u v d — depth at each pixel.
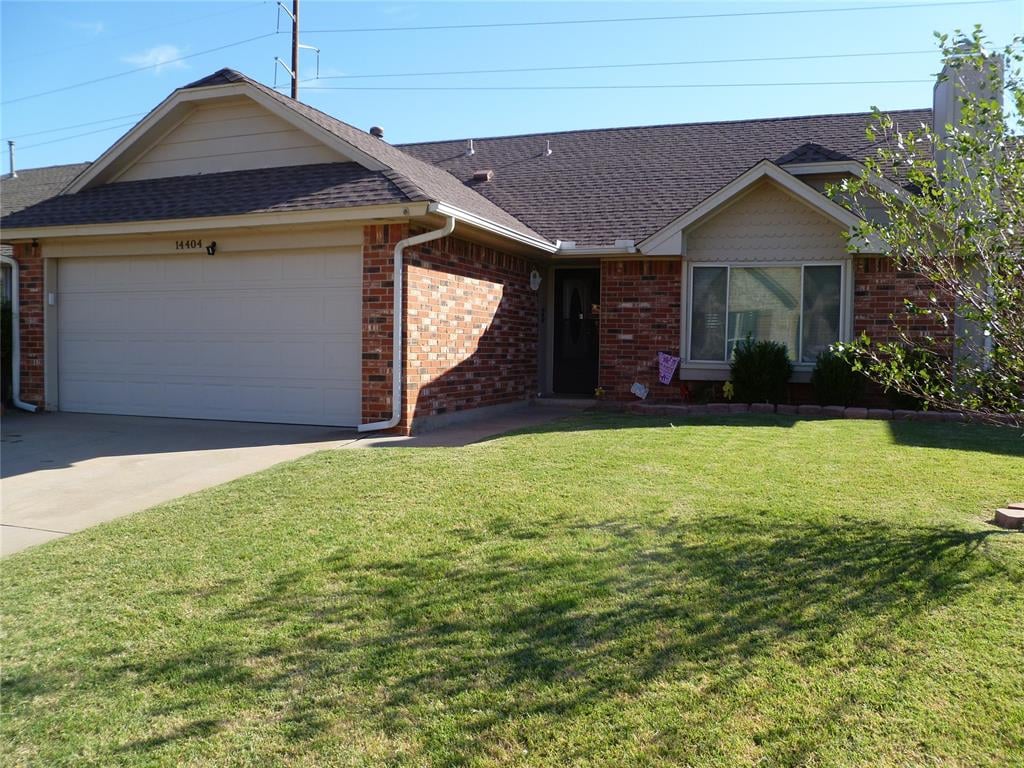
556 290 14.73
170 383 11.47
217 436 9.83
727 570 4.66
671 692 3.44
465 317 11.27
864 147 13.84
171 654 3.96
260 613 4.37
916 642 3.78
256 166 11.53
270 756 3.14
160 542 5.58
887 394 11.54
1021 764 2.91
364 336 9.91
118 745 3.26
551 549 5.08
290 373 10.73
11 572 5.09
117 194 11.88
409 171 11.37
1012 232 4.74
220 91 11.27
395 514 5.98
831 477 6.82
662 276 12.79
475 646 3.89
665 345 12.80
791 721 3.21
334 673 3.72
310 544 5.39
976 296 4.97
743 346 12.21
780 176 11.52
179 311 11.38
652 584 4.50
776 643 3.81
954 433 9.23
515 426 10.76
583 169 15.82
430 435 9.81
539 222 13.90
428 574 4.77
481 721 3.30
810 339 12.12
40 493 7.07
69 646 4.07
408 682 3.62
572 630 4.01
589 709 3.34
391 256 9.76
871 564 4.69
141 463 8.26
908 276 11.59
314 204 9.73
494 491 6.49
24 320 12.24
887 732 3.12
